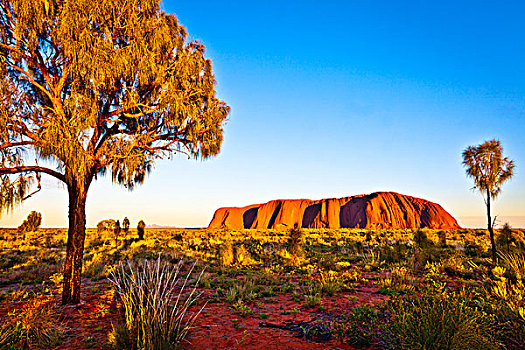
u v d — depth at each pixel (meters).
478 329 3.98
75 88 6.82
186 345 5.02
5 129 6.49
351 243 33.72
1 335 5.01
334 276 11.28
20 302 8.62
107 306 7.71
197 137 9.21
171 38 8.76
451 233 55.47
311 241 38.19
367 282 10.62
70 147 6.58
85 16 6.84
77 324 6.39
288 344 4.98
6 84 6.49
